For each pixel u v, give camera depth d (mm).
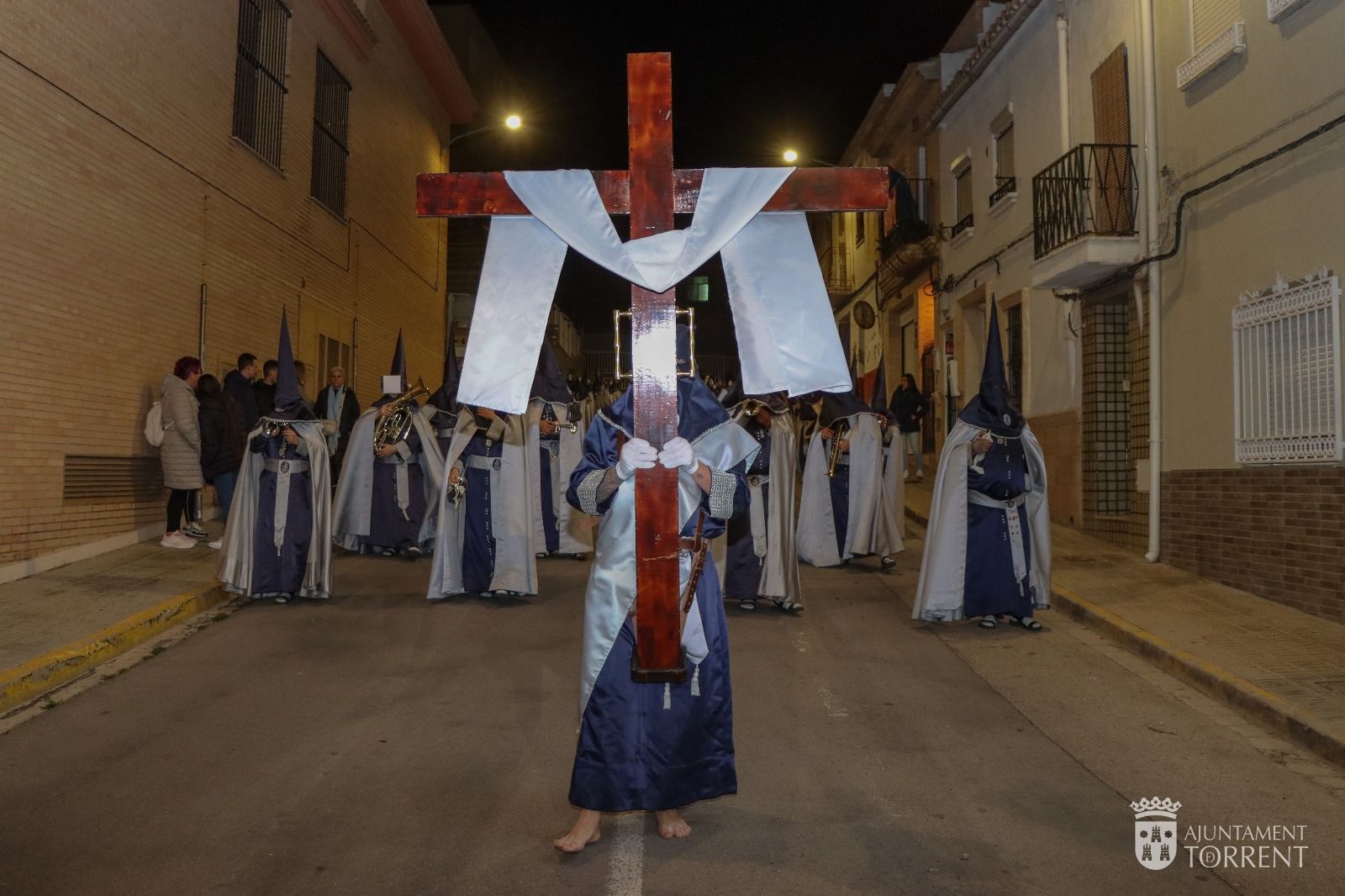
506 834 4449
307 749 5496
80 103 9617
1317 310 8344
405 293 20594
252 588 9000
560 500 12141
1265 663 7031
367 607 9133
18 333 8797
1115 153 11805
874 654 7746
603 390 18688
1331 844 4500
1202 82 10141
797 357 3994
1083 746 5738
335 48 16500
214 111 12336
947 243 19203
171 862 4156
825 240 31547
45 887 3932
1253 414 9281
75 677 6742
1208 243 10031
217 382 10977
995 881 4059
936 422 20266
